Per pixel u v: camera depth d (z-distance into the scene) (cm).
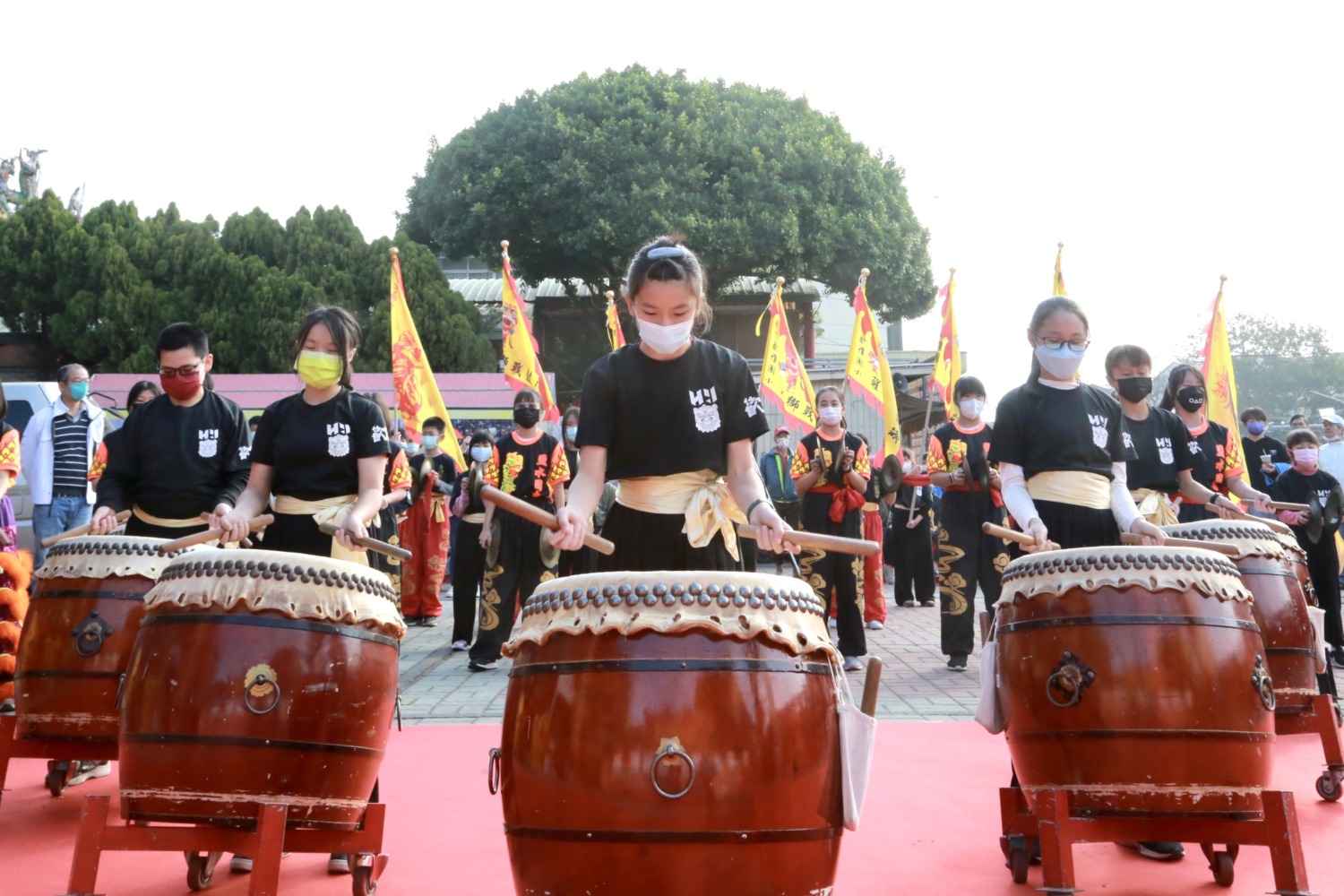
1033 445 429
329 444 416
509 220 2719
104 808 313
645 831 242
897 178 2989
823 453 845
